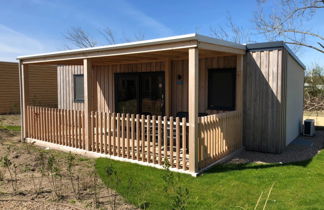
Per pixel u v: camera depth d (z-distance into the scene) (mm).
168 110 8031
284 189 4066
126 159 5730
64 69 11672
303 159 5938
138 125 5535
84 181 4367
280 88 6293
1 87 15172
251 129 6762
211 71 7320
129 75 9086
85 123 6480
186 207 3408
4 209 3186
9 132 9555
